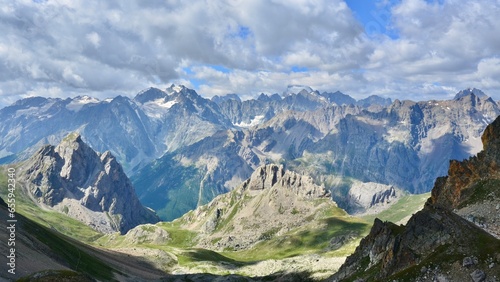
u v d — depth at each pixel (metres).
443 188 122.31
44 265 146.75
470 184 111.00
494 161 109.56
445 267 79.62
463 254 80.44
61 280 89.88
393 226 121.38
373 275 104.62
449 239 87.69
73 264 194.00
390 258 97.38
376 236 132.00
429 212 98.19
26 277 91.12
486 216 92.62
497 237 83.81
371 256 120.19
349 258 138.62
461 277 75.81
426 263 83.00
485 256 77.38
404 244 95.56
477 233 85.50
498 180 103.75
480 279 73.06
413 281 81.38
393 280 84.94
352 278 117.75
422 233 94.62
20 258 135.38
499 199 96.06
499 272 72.75
